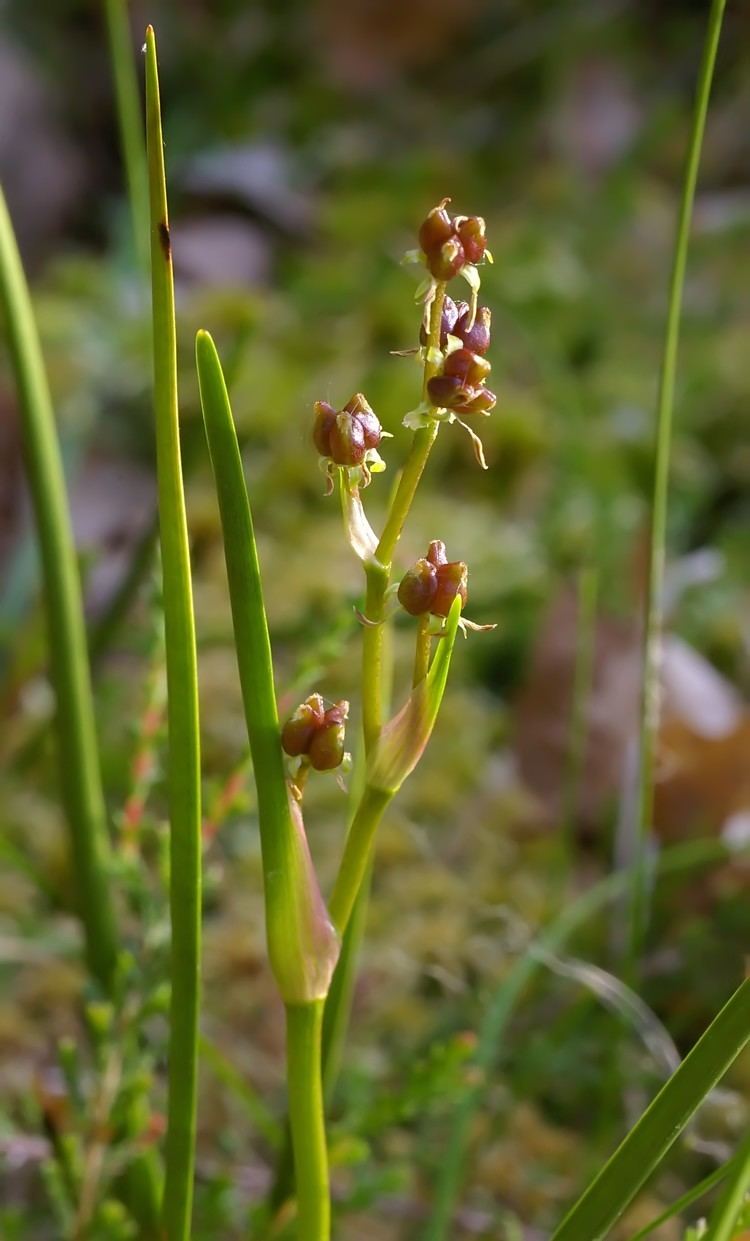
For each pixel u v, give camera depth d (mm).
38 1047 442
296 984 263
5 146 1116
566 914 392
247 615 255
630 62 1249
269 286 987
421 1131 420
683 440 788
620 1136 413
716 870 486
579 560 674
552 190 1092
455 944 479
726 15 1260
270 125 1190
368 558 255
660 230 1040
